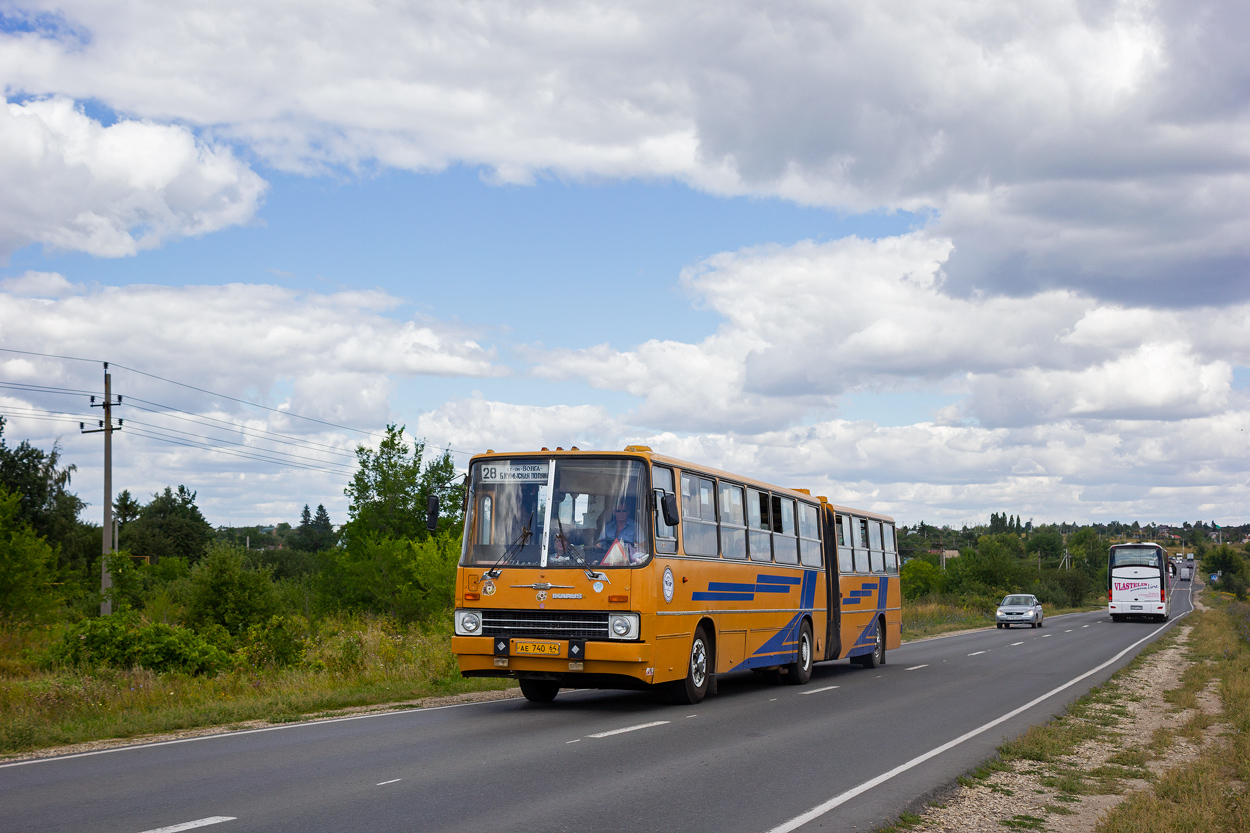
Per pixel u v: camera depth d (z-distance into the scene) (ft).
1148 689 63.57
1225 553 554.05
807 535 71.31
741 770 32.09
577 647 44.96
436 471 144.15
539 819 24.36
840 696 58.34
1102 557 495.82
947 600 251.39
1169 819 25.26
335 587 135.03
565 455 47.98
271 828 23.00
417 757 33.22
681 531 50.11
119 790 27.43
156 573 176.04
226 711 44.60
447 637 75.31
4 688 46.83
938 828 25.29
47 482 202.59
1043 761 35.70
